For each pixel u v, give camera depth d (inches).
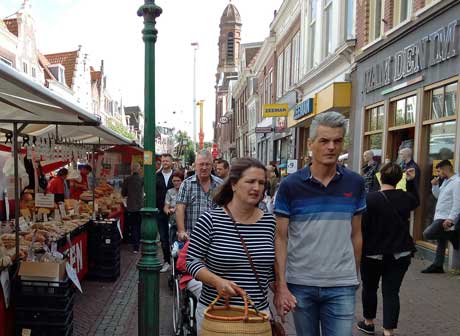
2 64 94.1
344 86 457.7
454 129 271.6
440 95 290.4
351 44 442.3
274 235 96.3
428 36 299.0
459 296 213.9
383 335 161.2
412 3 328.5
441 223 249.4
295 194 101.9
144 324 143.6
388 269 156.6
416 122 316.8
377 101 390.3
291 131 766.5
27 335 145.3
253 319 82.9
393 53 358.0
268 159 1036.5
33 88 111.0
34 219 246.5
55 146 276.1
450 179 249.1
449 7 273.3
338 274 100.6
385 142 369.1
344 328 100.3
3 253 145.3
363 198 106.0
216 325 82.5
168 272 279.3
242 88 1592.0
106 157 564.7
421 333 169.8
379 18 398.6
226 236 91.1
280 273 98.3
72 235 218.8
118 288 239.6
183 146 1822.1
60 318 146.7
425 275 254.5
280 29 880.3
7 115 164.6
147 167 143.8
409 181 253.1
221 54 2672.2
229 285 86.0
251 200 91.2
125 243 392.8
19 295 145.3
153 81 143.8
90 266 252.2
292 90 731.4
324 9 573.3
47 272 146.1
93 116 175.5
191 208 179.5
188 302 148.0
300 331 104.0
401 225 153.5
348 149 462.3
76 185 398.0
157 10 141.0
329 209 100.6
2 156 251.3
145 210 142.8
